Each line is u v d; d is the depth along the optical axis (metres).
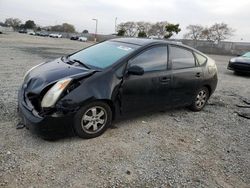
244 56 13.66
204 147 4.47
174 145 4.41
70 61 4.86
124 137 4.47
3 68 9.48
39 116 3.80
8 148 3.75
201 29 76.88
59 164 3.53
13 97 5.90
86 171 3.45
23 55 14.23
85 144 4.09
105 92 4.19
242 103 7.50
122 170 3.55
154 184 3.36
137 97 4.70
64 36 86.06
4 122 4.53
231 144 4.71
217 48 42.88
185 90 5.60
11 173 3.25
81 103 3.98
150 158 3.92
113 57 4.65
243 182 3.62
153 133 4.76
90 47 5.55
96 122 4.27
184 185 3.40
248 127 5.62
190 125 5.35
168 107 5.39
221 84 10.07
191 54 5.77
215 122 5.69
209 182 3.52
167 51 5.21
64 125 3.93
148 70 4.82
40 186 3.08
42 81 4.10
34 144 3.93
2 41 25.77
